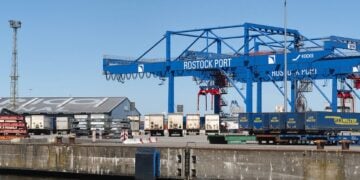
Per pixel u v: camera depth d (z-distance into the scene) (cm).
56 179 4525
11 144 4816
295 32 8825
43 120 9712
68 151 4556
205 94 9706
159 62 8988
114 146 4356
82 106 12381
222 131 9275
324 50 7700
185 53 8969
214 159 3938
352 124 5791
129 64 9244
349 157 3488
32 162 4709
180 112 9638
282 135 5728
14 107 9481
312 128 5625
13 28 9281
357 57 7475
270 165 3734
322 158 3566
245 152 3825
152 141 5838
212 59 8444
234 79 9012
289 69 7988
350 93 8669
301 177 3628
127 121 8644
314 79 8238
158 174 4094
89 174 4447
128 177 4294
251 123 5997
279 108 7775
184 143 5266
